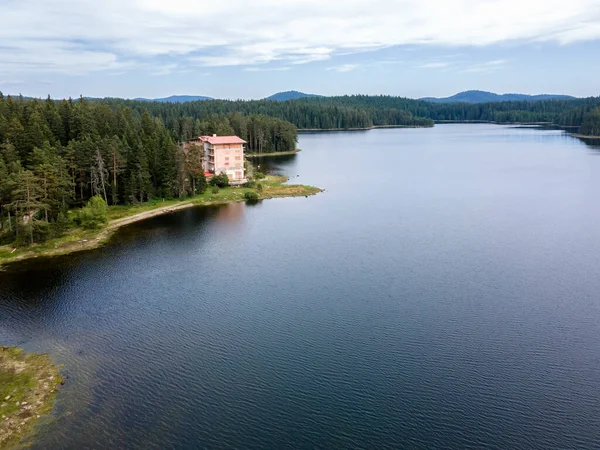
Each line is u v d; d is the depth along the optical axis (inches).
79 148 4389.8
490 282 2618.1
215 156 5871.1
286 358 1904.5
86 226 3737.7
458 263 2915.8
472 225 3779.5
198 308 2358.5
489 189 5344.5
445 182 5890.8
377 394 1680.6
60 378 1768.0
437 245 3275.1
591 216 3996.1
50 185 3671.3
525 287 2544.3
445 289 2534.5
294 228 3821.4
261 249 3282.5
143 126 6289.4
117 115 6269.7
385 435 1497.3
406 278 2694.4
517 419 1555.1
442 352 1932.8
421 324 2161.7
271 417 1577.3
